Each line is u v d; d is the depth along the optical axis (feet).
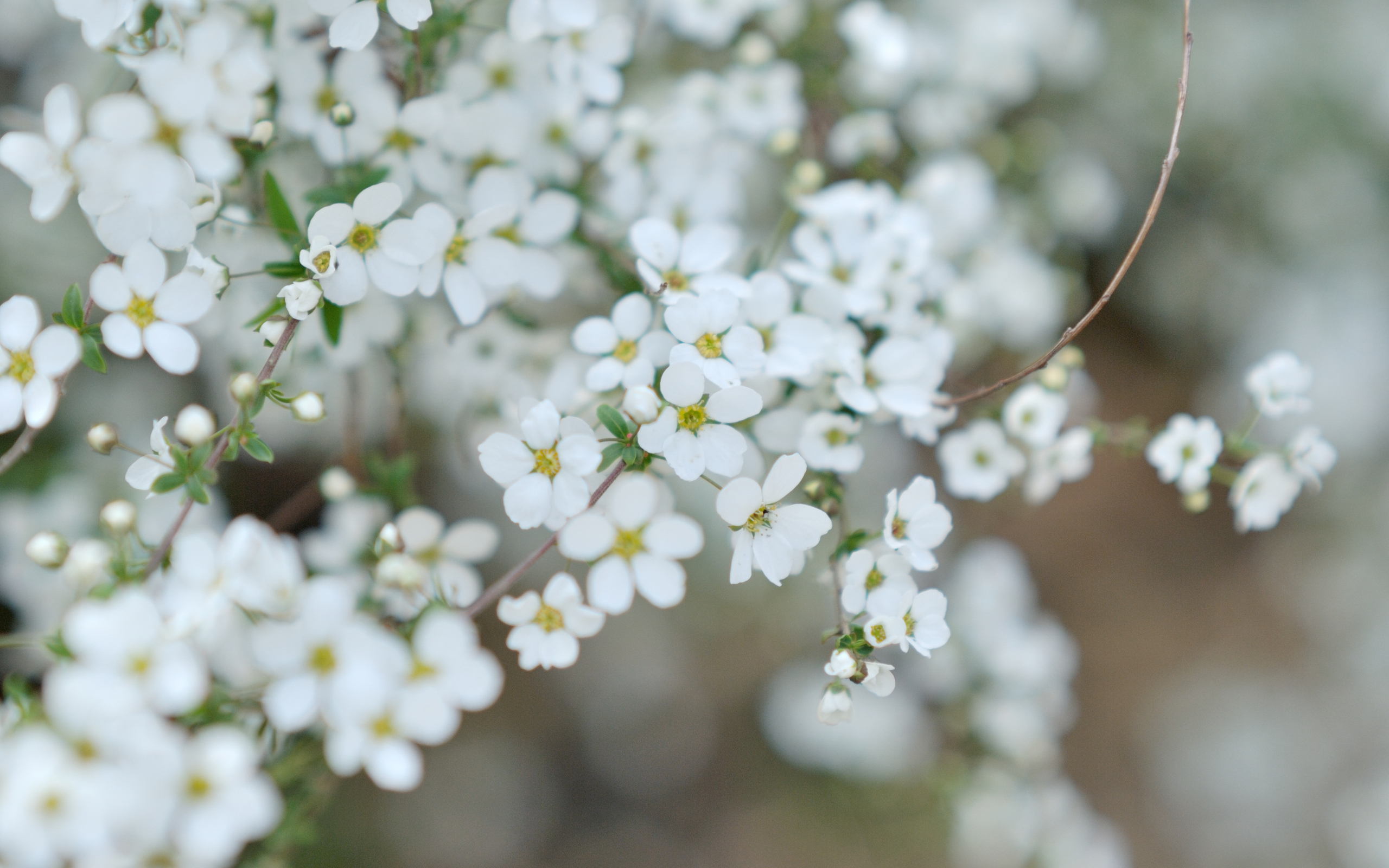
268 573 0.86
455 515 1.22
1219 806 1.56
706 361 0.89
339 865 1.23
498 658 1.39
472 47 0.99
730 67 1.05
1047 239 1.19
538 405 0.89
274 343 0.91
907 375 0.93
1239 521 0.96
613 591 0.89
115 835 0.84
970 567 1.13
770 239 1.08
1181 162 1.43
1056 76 1.27
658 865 1.42
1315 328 1.45
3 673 1.03
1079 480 1.61
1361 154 1.42
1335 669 1.60
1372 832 1.51
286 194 0.98
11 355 0.90
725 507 0.89
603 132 0.98
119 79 0.99
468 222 0.92
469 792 1.37
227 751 0.85
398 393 1.01
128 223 0.89
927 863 1.36
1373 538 1.53
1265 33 1.39
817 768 1.37
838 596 0.92
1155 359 1.58
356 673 0.85
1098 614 1.59
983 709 1.10
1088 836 1.18
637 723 1.46
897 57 1.03
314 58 0.94
